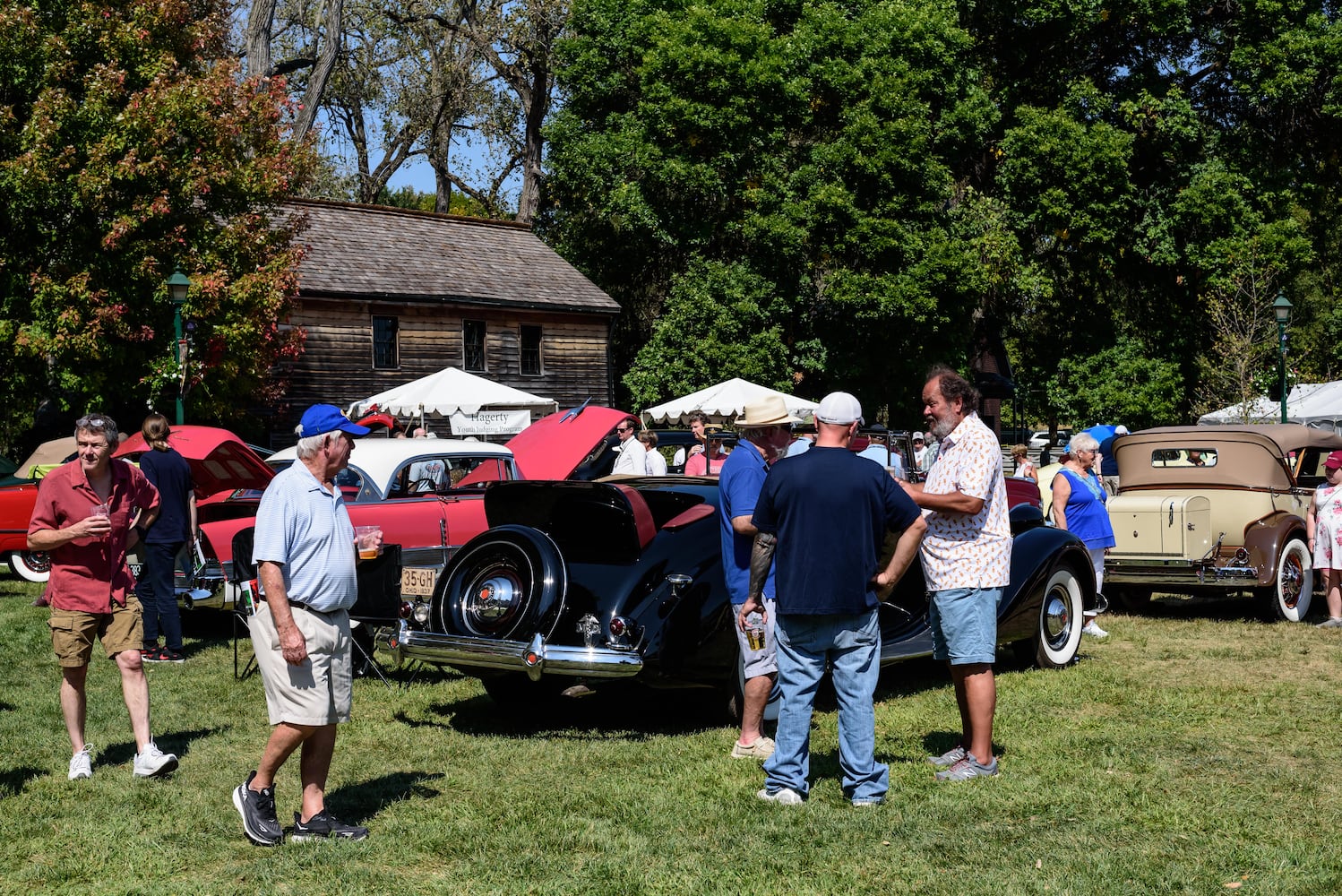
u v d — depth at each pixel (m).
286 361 23.56
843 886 4.50
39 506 6.08
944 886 4.48
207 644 10.39
